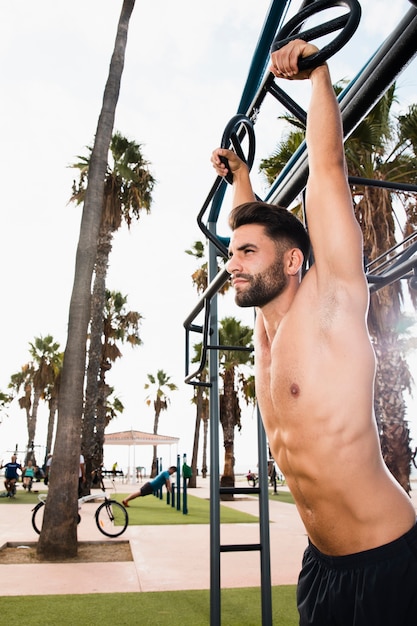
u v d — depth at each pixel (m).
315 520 1.06
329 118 1.08
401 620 0.94
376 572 0.97
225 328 22.92
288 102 1.39
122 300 25.33
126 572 5.31
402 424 8.66
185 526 9.23
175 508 13.73
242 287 1.15
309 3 1.16
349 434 1.00
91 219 7.54
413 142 8.84
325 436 1.01
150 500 17.08
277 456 1.15
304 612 1.10
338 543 1.03
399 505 1.02
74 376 6.96
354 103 1.18
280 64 1.08
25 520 10.09
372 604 0.95
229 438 21.80
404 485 8.45
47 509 6.45
